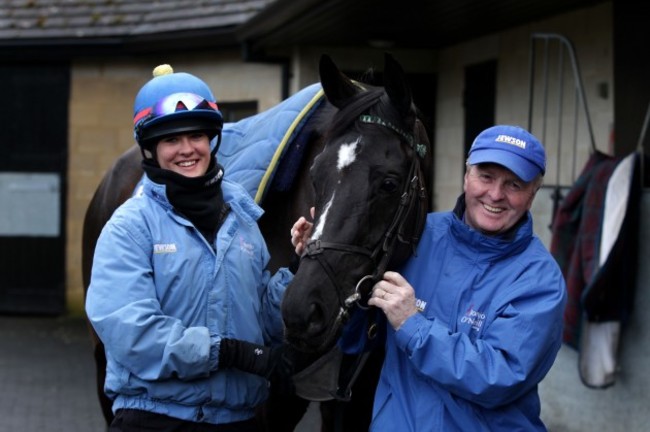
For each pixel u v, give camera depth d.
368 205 3.31
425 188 3.65
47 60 12.73
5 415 7.77
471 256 3.33
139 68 12.55
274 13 9.01
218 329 3.36
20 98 12.88
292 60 10.83
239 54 11.47
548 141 8.40
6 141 12.92
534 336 3.13
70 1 12.84
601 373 5.83
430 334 3.15
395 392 3.34
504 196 3.27
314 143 4.22
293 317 3.15
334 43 10.45
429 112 10.76
